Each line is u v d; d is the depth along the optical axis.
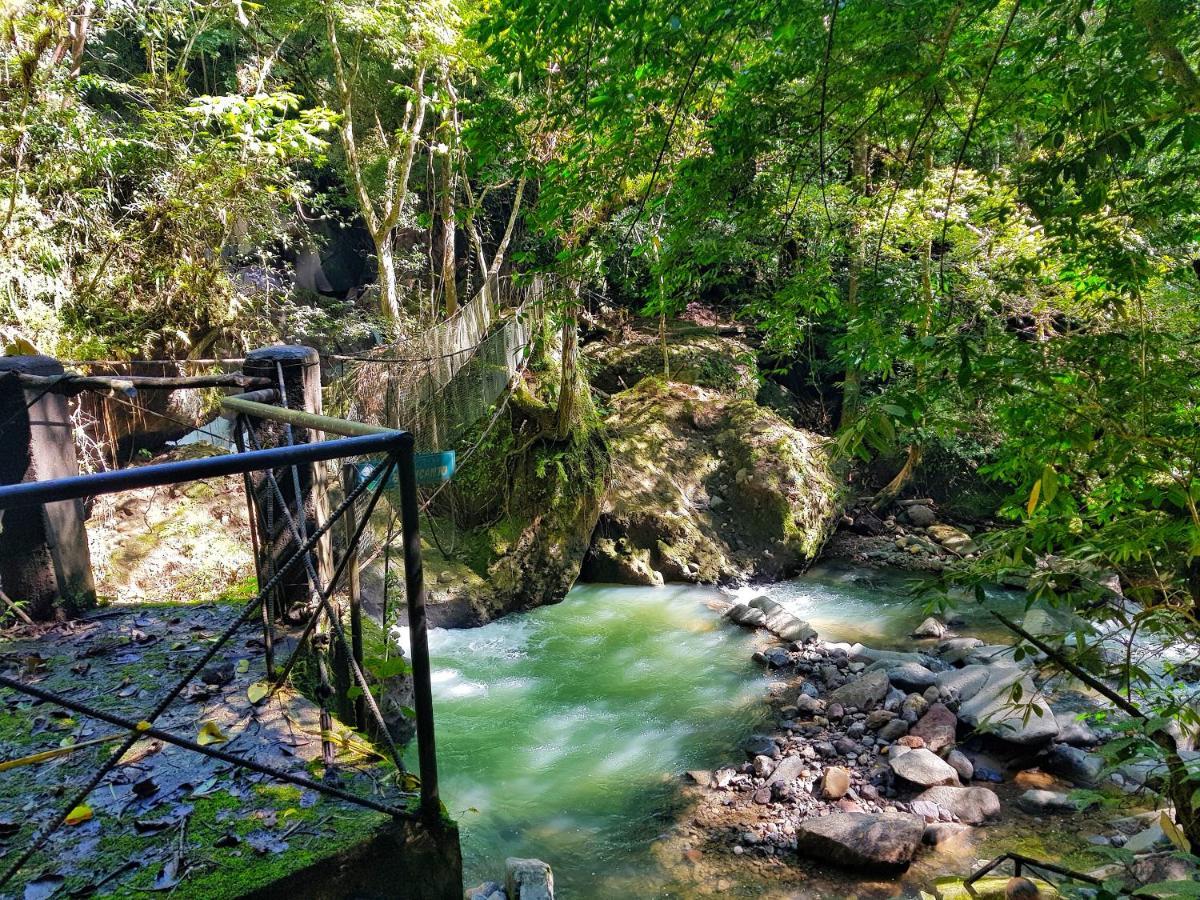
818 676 6.09
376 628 4.08
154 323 7.23
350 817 1.85
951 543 9.56
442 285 11.52
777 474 9.00
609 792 4.59
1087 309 3.83
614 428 9.47
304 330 9.08
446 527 7.78
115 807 1.90
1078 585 2.01
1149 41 1.59
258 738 2.21
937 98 2.11
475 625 7.07
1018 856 1.85
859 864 3.75
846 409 8.18
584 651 6.62
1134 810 4.06
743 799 4.46
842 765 4.75
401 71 9.87
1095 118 1.67
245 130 6.41
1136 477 1.76
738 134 2.34
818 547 9.01
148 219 6.96
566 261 2.96
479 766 4.84
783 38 2.12
